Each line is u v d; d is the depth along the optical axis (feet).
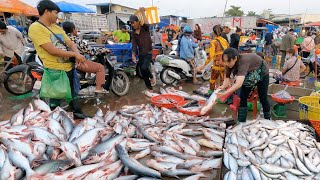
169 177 8.82
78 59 12.60
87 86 17.33
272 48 47.65
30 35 11.66
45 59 12.23
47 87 12.55
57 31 12.52
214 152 9.95
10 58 22.61
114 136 10.23
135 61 21.50
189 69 24.25
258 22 94.99
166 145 10.56
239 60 12.17
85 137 9.97
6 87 18.97
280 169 8.91
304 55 38.75
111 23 66.80
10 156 8.02
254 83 12.78
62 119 11.42
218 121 13.67
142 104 17.06
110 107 17.51
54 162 8.09
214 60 18.78
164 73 23.80
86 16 59.47
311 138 11.01
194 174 8.83
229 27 21.77
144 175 8.53
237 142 10.56
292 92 18.07
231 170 9.03
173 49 34.86
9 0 38.14
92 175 8.01
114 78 19.44
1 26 21.27
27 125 10.52
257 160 9.52
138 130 11.62
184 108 15.80
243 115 13.88
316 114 13.42
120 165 8.73
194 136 11.93
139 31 20.31
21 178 7.72
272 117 15.93
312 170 9.04
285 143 10.28
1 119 14.93
